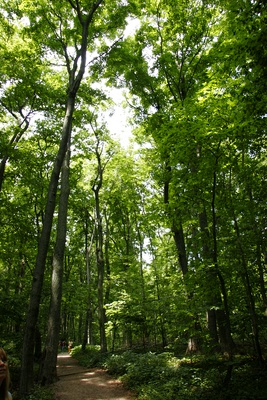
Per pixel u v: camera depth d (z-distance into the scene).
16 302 13.36
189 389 7.74
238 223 8.93
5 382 2.37
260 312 8.98
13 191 21.64
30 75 15.27
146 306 16.06
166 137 7.84
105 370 13.38
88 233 30.59
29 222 17.84
